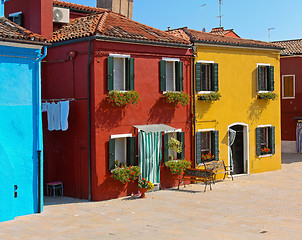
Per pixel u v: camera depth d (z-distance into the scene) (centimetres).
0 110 1234
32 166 1314
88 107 1527
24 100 1291
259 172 2170
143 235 1067
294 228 1134
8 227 1148
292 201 1507
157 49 1697
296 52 2873
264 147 2217
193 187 1778
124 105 1592
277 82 2253
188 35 1914
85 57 1540
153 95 1692
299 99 2916
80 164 1579
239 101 2066
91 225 1174
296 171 2217
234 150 2100
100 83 1522
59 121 1547
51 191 1659
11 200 1237
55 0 1867
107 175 1544
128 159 1603
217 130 1956
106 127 1541
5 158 1226
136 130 1633
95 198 1522
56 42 1634
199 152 1869
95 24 1636
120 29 1639
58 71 1656
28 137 1302
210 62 1922
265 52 2184
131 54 1611
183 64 1814
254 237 1043
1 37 1198
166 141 1731
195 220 1229
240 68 2066
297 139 2958
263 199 1541
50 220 1231
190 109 1847
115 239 1033
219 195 1609
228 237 1043
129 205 1441
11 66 1258
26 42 1256
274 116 2242
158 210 1362
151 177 1672
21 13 1747
